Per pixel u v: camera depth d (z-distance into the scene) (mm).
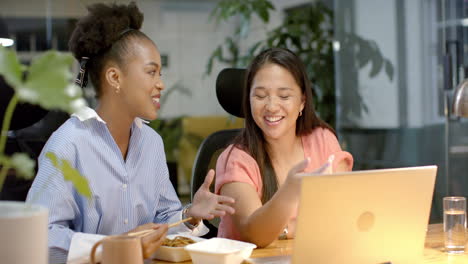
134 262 1248
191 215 1621
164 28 7465
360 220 1308
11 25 6281
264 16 4902
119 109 1803
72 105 950
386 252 1383
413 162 3893
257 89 1909
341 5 4559
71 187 1729
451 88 3598
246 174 1901
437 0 3654
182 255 1542
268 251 1661
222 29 7555
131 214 1857
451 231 1665
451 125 3625
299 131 2066
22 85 935
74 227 1812
